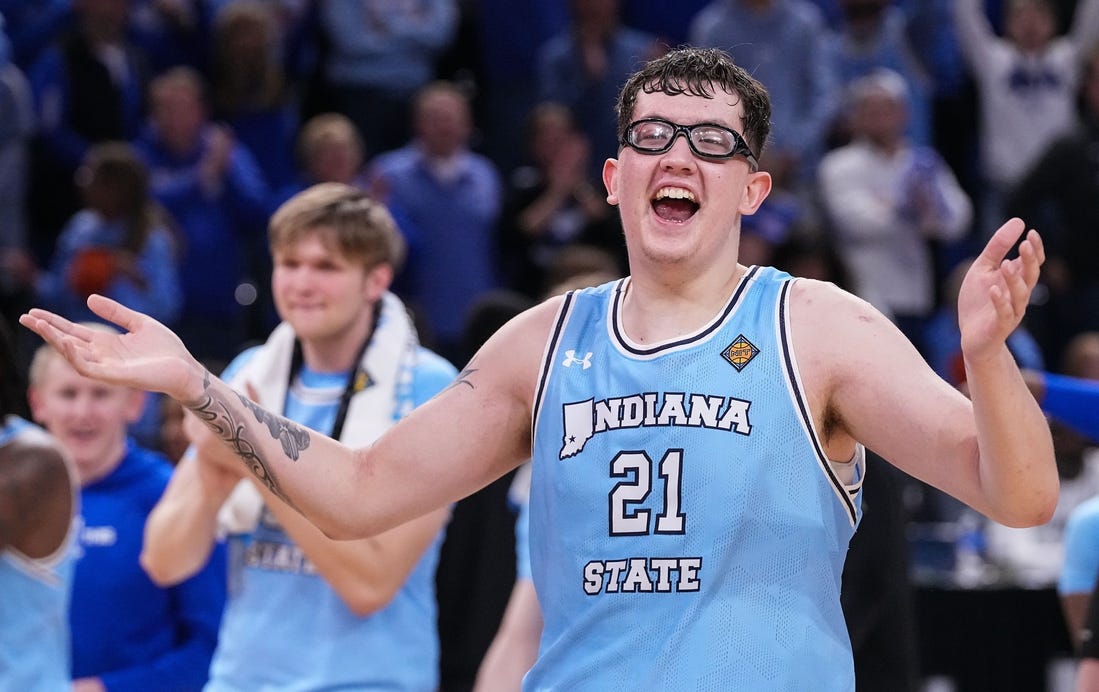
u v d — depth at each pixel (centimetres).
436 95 2388
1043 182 2530
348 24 2656
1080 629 1095
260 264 2380
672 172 689
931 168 2409
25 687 1003
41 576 1012
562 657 682
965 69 2859
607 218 2370
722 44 2589
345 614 1013
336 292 1034
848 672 679
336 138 2352
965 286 623
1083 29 2822
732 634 654
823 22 2894
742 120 701
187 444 1598
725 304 694
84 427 1211
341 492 713
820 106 2583
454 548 1374
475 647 1363
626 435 675
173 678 1191
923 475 661
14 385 1034
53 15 2508
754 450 663
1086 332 2520
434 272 2370
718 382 674
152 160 2311
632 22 2855
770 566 661
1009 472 616
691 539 660
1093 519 1100
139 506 1220
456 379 738
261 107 2533
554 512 687
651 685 654
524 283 2362
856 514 700
